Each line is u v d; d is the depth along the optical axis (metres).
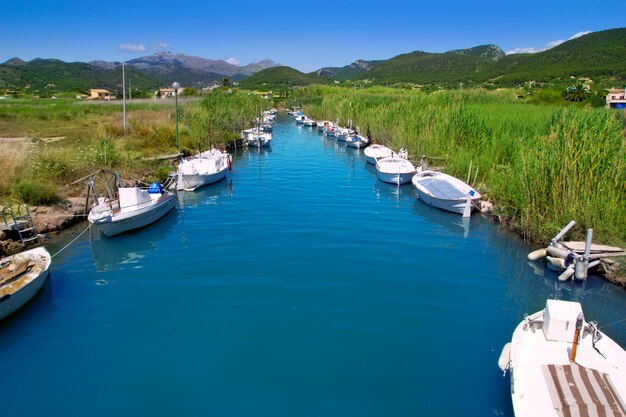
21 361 9.95
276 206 22.44
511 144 24.98
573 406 7.34
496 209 20.22
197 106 50.69
